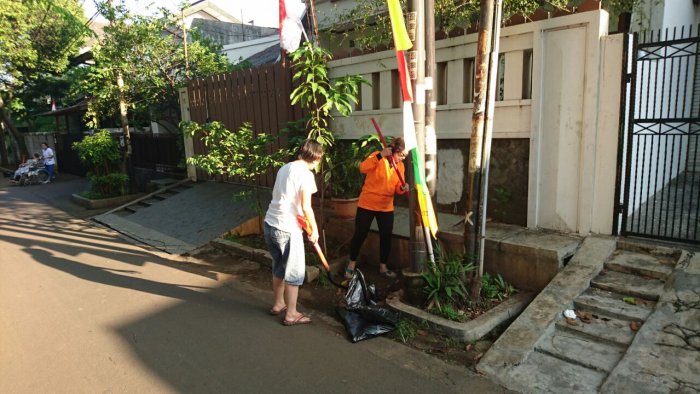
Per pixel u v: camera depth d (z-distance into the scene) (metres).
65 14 11.20
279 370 3.45
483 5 3.94
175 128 14.45
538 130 4.96
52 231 8.47
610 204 4.69
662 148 6.64
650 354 3.19
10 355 3.73
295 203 4.11
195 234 7.40
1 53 16.84
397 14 3.93
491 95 4.12
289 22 5.91
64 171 18.84
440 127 5.84
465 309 4.23
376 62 6.39
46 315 4.51
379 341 3.91
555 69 4.78
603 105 4.58
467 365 3.49
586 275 4.16
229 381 3.31
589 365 3.28
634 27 6.48
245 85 9.02
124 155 12.24
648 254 4.42
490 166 5.48
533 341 3.54
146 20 11.57
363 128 6.73
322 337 3.99
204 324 4.26
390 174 5.00
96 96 12.41
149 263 6.29
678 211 5.68
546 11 4.79
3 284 5.44
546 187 5.03
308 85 5.32
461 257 4.55
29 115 24.44
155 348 3.81
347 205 6.06
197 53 12.18
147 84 12.08
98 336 4.04
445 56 5.64
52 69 19.77
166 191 10.47
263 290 5.18
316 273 5.40
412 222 4.43
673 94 6.82
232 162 6.39
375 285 5.21
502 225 5.37
